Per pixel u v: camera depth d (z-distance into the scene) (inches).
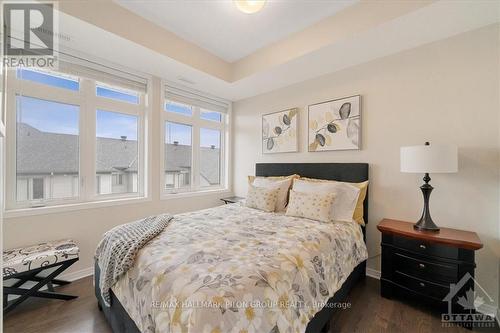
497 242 71.7
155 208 118.9
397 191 91.0
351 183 96.7
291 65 102.7
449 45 80.2
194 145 141.6
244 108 152.1
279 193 106.5
